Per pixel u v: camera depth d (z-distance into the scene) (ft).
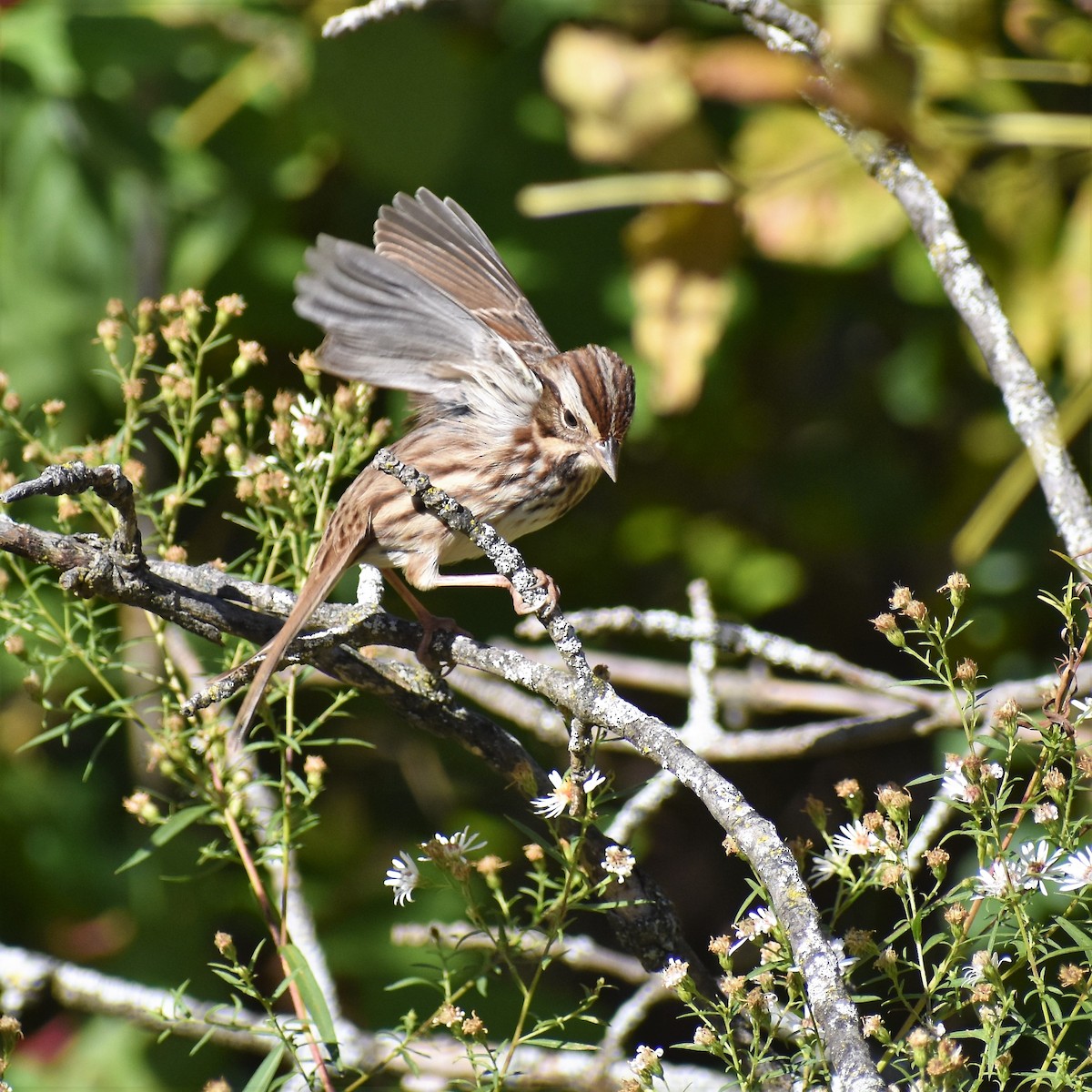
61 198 37.96
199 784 22.72
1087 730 24.44
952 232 27.12
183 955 38.22
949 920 17.83
